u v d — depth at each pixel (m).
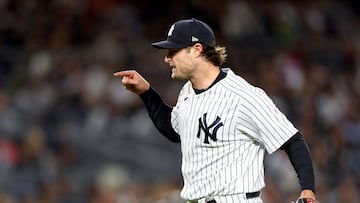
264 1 59.91
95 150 45.31
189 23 19.41
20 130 44.78
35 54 48.28
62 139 45.12
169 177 44.88
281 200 42.75
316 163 46.44
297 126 48.88
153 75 48.03
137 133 45.91
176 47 19.23
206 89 19.27
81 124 46.12
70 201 43.28
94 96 47.66
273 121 18.75
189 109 19.34
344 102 52.22
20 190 43.12
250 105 18.80
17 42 53.56
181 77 19.50
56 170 44.06
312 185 18.50
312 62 53.28
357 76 54.03
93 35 55.06
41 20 55.22
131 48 49.16
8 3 55.28
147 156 45.31
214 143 18.94
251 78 50.38
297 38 55.16
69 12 55.94
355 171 47.25
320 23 61.53
